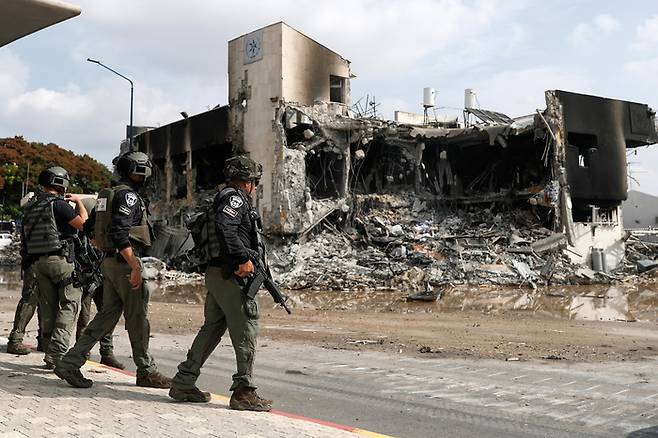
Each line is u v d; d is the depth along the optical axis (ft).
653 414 18.11
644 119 118.62
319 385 22.11
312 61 117.19
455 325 45.37
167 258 124.77
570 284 87.66
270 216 111.45
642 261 105.19
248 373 15.71
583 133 111.34
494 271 91.04
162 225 131.85
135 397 16.61
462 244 102.83
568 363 27.32
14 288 80.28
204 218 16.14
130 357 27.48
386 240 106.93
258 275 15.81
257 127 115.85
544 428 16.62
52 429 12.75
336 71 120.67
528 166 121.60
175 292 80.59
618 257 113.80
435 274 91.04
